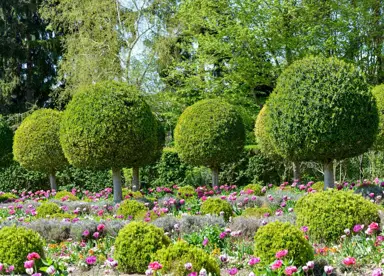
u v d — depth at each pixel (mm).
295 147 7711
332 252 4395
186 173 12859
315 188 8750
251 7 15133
